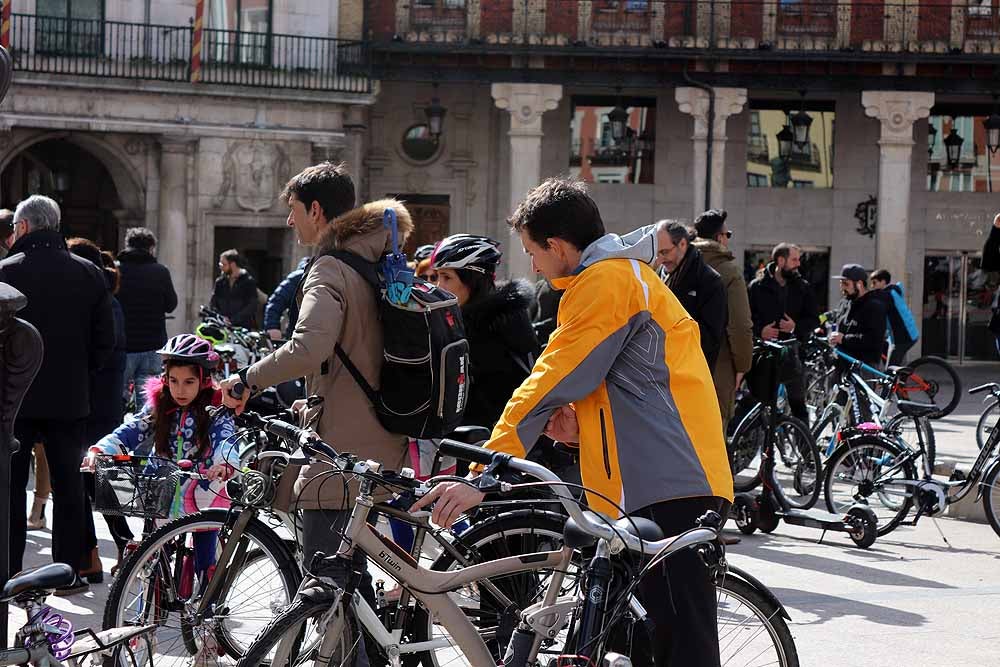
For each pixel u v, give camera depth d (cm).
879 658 786
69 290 909
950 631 855
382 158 3812
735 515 1222
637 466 540
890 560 1103
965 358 3875
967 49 3550
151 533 641
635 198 3841
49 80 3186
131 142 3353
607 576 500
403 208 654
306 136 3462
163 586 638
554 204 555
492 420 879
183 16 3391
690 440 544
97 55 3234
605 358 534
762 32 3606
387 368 630
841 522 1167
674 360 548
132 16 3338
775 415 1226
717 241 1239
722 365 1209
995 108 3778
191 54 3300
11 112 3166
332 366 632
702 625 527
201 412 779
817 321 1825
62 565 476
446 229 3847
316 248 668
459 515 507
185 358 768
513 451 532
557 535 635
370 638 573
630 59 3572
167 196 3362
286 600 616
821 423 1571
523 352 877
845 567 1068
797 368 1227
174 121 3334
